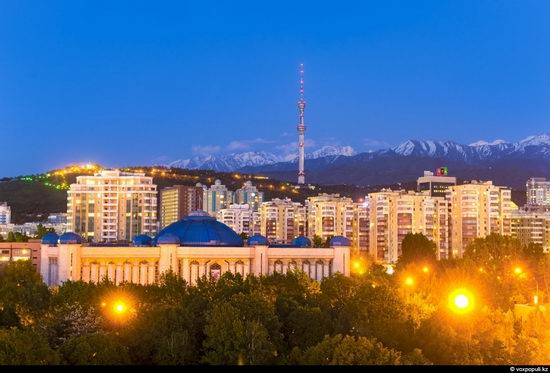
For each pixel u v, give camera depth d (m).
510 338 177.25
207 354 163.88
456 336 164.88
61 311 197.00
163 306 196.88
